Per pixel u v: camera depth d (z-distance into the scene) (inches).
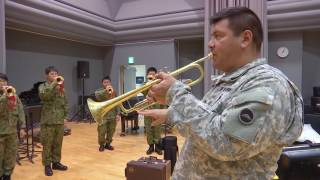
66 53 324.2
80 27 284.5
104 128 192.5
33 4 231.1
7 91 126.5
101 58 373.7
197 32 290.5
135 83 342.6
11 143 131.6
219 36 35.5
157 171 108.9
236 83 34.0
